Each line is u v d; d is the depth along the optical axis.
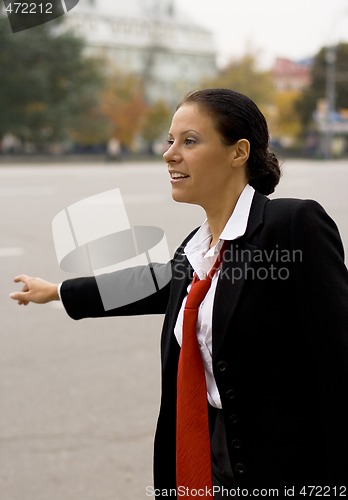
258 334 2.12
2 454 4.75
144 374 6.26
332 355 2.04
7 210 17.70
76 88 60.25
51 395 5.74
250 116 2.21
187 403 2.21
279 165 2.36
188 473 2.22
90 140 66.75
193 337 2.21
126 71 76.25
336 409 2.03
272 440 2.12
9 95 55.62
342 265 2.11
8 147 63.66
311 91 74.56
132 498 4.23
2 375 6.18
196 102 2.21
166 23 89.69
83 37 59.16
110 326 7.73
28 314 8.18
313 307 2.06
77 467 4.60
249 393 2.14
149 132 71.25
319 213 2.13
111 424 5.23
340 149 67.00
